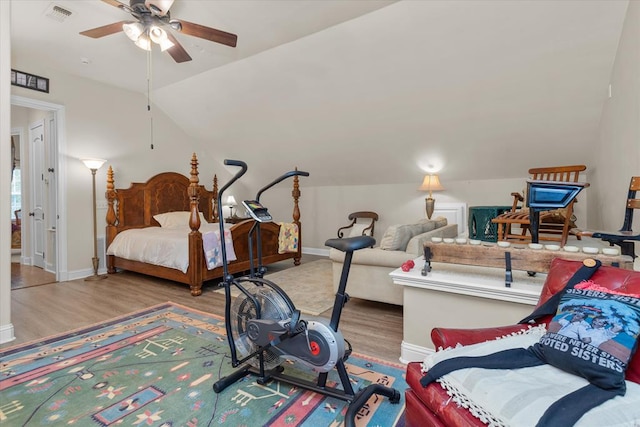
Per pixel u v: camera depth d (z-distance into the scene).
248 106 4.91
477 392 1.03
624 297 1.14
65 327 2.76
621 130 2.70
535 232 2.27
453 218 5.26
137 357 2.22
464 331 1.41
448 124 4.18
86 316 3.02
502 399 0.97
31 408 1.69
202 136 6.08
